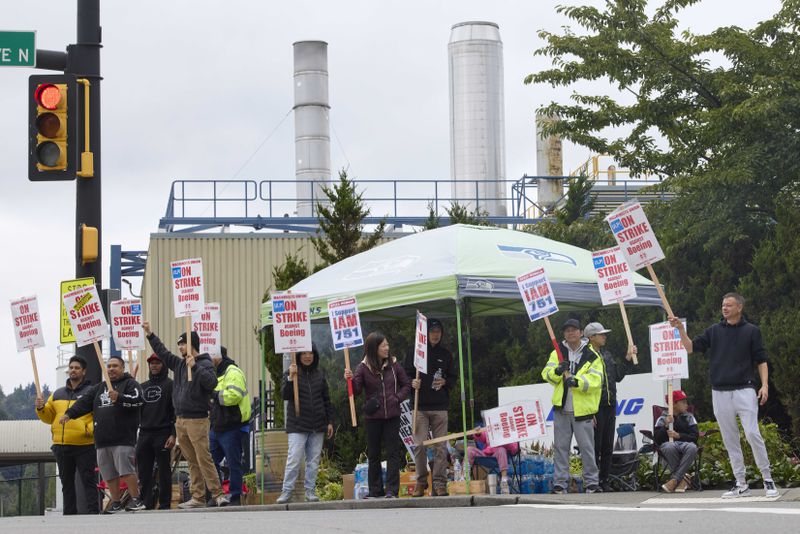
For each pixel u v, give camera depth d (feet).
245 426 60.49
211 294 114.52
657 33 92.53
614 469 56.59
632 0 92.79
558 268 58.95
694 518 30.07
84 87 57.16
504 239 60.39
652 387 61.82
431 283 56.03
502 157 150.61
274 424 79.20
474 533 27.37
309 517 38.24
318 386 57.57
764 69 89.61
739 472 44.01
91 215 57.41
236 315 114.62
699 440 58.54
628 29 92.68
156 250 114.73
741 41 89.25
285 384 57.16
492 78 151.23
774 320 72.49
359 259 63.67
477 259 56.90
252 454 79.71
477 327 81.76
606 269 53.42
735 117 84.69
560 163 146.20
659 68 92.17
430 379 56.29
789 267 73.97
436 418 56.18
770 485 42.68
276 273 86.22
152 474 59.98
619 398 62.95
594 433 55.42
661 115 93.71
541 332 79.51
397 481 54.24
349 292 59.00
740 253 81.71
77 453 57.77
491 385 81.46
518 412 52.11
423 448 56.18
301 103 150.10
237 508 55.31
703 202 84.74
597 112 96.58
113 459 57.41
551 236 91.40
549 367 54.03
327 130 150.30
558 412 54.03
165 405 59.47
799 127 86.07
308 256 115.85
